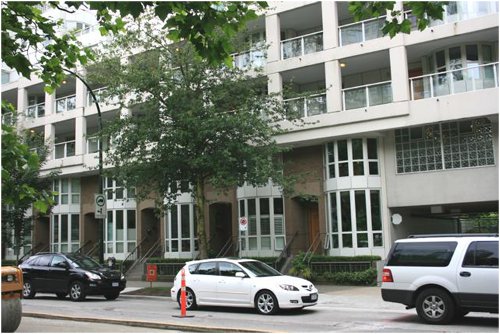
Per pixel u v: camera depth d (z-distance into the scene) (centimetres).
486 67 2100
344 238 2344
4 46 1123
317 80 2700
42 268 1909
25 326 1175
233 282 1432
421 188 2261
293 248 2525
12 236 3291
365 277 2114
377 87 2306
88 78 2338
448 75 2173
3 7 1126
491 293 1097
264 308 1372
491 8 2147
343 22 2702
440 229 3112
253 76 2561
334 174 2411
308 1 2511
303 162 2581
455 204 2273
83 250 3519
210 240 2936
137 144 2053
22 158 1001
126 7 867
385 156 2364
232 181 1947
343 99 2389
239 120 1953
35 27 1250
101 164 2209
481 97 2062
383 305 1538
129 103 2181
